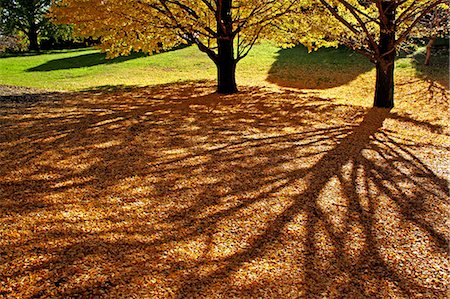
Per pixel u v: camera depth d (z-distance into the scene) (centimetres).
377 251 322
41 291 260
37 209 376
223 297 261
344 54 1702
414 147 607
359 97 1057
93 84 1341
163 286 270
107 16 844
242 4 951
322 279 284
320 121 771
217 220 366
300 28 1006
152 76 1496
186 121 739
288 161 528
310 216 378
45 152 539
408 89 1109
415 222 370
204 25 905
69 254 304
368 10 945
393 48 799
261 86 1216
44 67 1923
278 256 311
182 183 448
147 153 547
